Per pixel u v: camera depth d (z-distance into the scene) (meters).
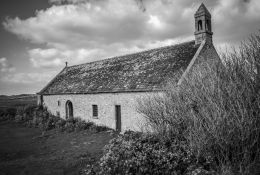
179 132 8.96
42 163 11.60
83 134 18.31
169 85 9.59
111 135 17.12
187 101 8.21
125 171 7.30
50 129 21.12
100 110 20.47
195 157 7.80
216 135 6.51
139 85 16.88
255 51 6.75
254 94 6.39
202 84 7.46
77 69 29.64
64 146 15.16
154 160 7.82
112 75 21.56
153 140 9.55
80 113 23.06
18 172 10.49
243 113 6.16
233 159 6.76
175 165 7.53
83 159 11.63
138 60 21.23
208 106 6.89
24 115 26.73
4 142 17.06
